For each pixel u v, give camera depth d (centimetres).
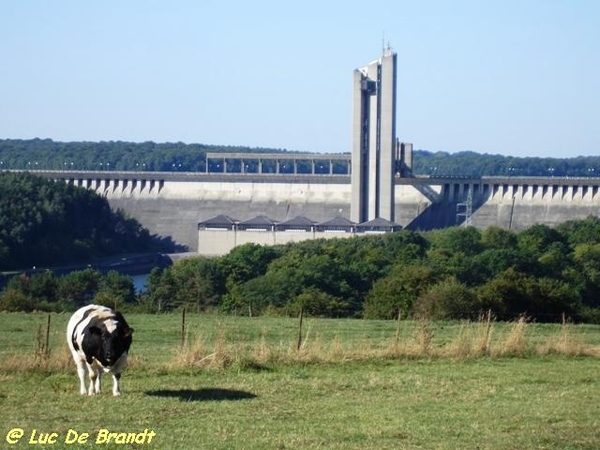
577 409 6688
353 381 7606
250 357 8281
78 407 6419
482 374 8075
